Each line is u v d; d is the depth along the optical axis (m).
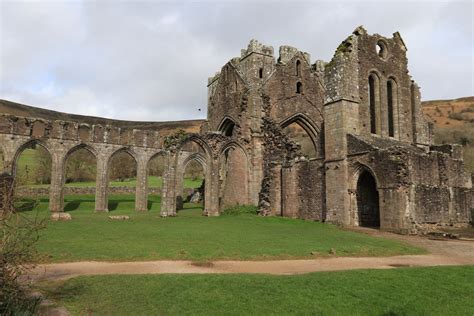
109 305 7.22
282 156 30.59
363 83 26.69
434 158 24.55
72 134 39.72
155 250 13.02
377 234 19.94
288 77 36.62
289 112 36.12
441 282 9.18
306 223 24.42
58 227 19.16
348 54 25.95
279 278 9.22
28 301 7.06
